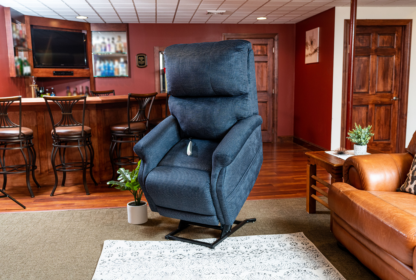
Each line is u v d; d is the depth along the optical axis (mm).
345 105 5395
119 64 6578
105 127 4086
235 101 2393
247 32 6730
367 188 2082
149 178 2242
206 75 2352
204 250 2242
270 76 6918
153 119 4512
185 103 2527
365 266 2004
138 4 4957
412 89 5520
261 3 4957
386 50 5473
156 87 6723
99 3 4867
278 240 2365
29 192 3633
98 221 2811
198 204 2148
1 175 3811
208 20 6305
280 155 5676
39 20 5762
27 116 3770
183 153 2398
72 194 3598
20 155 3828
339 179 2500
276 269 1980
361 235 1892
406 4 5141
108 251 2236
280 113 7020
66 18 5953
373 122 5605
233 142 2111
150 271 1990
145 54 6621
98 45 6461
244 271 1969
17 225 2732
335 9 5199
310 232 2527
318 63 5797
